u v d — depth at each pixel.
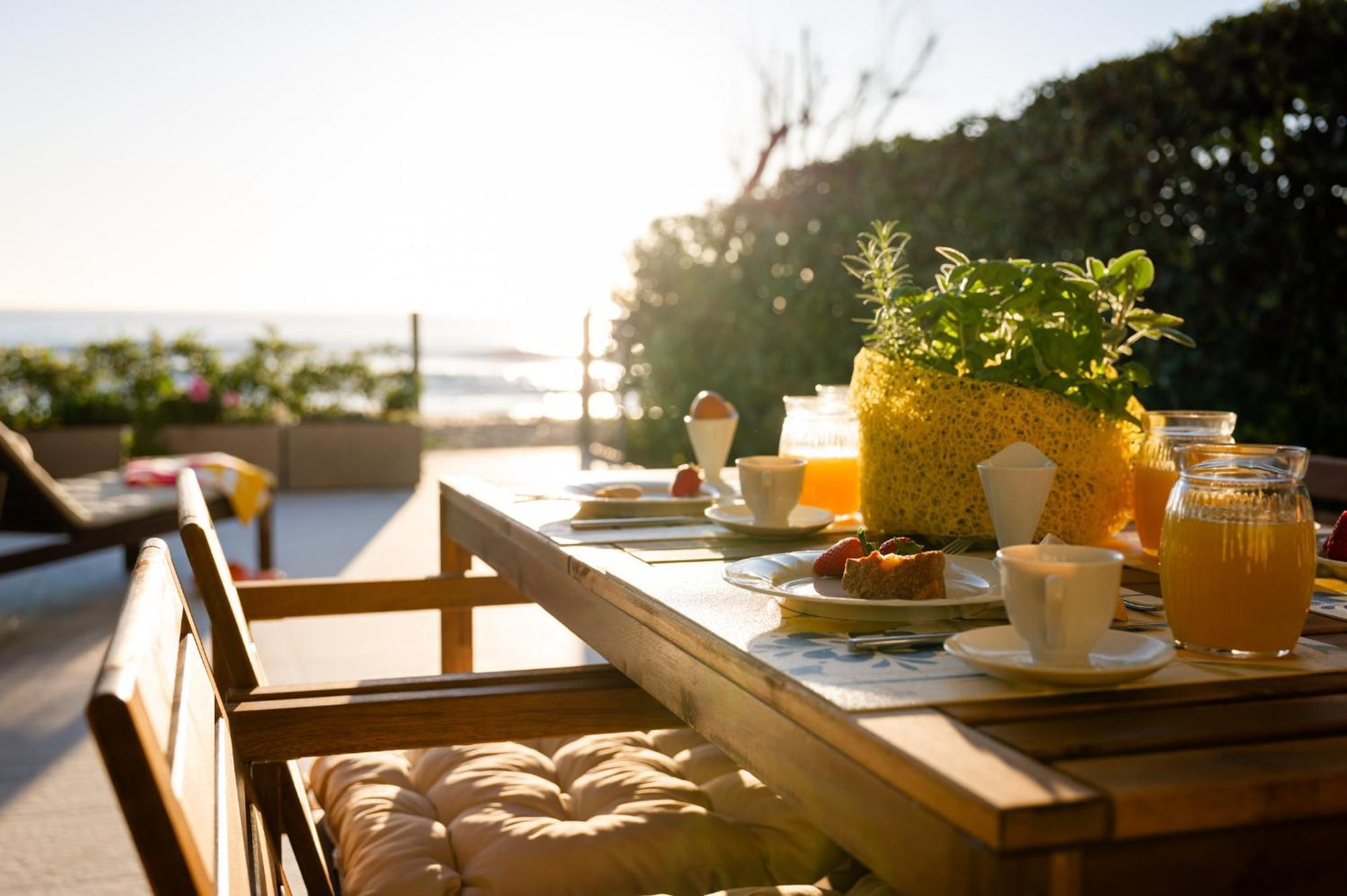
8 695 3.03
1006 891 0.54
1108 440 1.32
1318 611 1.02
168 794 0.54
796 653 0.85
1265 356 3.36
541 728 1.12
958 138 4.47
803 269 5.58
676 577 1.16
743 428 6.11
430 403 22.78
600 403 9.26
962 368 1.35
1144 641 0.81
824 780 0.72
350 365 7.97
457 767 1.52
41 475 3.60
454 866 1.29
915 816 0.61
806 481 1.66
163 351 7.79
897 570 0.98
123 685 0.56
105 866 2.02
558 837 1.28
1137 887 0.56
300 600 1.68
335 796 1.47
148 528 4.05
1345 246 3.10
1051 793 0.56
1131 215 3.67
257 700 1.11
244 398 7.86
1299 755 0.63
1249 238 3.32
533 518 1.60
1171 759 0.62
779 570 1.12
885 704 0.71
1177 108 3.48
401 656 3.39
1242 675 0.80
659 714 1.14
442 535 2.08
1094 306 1.31
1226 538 0.84
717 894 1.18
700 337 6.66
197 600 4.01
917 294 1.41
